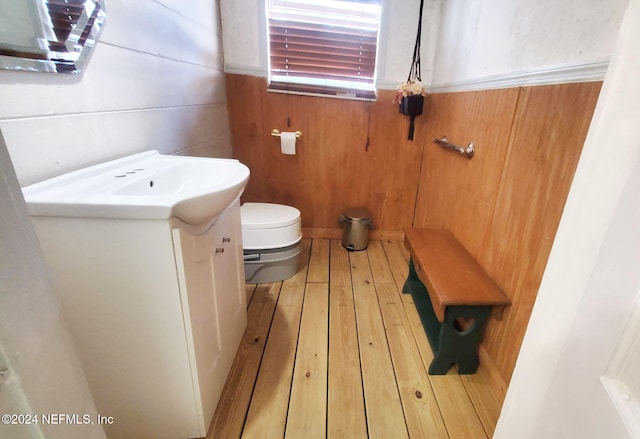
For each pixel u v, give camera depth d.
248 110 2.17
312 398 1.17
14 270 0.36
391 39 2.05
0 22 0.68
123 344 0.85
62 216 0.71
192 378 0.92
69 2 0.84
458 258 1.46
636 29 0.41
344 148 2.29
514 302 1.12
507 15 1.23
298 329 1.52
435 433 1.06
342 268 2.11
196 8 1.65
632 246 0.39
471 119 1.52
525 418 0.65
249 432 1.04
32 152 0.78
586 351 0.46
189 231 0.82
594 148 0.48
